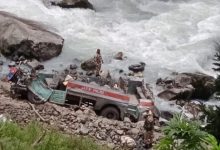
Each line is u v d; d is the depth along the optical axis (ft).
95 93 99.30
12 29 131.85
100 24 158.51
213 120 71.26
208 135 28.81
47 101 97.86
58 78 106.01
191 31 162.30
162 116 110.73
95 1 176.04
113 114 99.40
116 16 167.12
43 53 128.88
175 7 178.50
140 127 89.86
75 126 85.61
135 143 82.99
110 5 174.81
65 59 132.36
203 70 141.08
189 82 126.52
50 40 132.36
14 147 36.32
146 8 176.14
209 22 169.37
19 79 99.30
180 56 146.41
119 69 130.82
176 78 128.36
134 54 143.64
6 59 127.85
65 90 99.86
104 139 83.56
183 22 167.53
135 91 113.80
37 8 158.92
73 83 98.99
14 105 89.15
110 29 156.97
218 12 177.47
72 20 156.35
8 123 43.65
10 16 146.61
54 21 153.48
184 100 121.29
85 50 139.85
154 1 181.88
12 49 128.67
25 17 151.53
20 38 128.36
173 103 117.08
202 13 175.42
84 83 99.71
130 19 166.20
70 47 139.74
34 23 147.23
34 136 43.19
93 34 151.12
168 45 152.35
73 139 50.19
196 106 116.16
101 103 99.04
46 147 41.29
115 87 111.55
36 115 86.84
